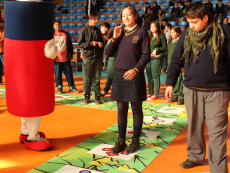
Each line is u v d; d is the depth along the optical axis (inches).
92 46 171.8
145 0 599.8
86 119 146.4
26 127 108.7
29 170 84.9
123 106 98.0
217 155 74.2
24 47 89.0
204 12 68.6
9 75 92.2
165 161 92.7
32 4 86.5
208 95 74.5
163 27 440.5
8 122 140.1
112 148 100.4
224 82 72.6
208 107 75.3
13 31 88.6
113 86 97.0
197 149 85.5
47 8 90.2
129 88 93.8
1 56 253.4
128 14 91.2
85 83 180.9
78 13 626.8
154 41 189.6
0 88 244.7
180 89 184.2
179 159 94.4
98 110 167.0
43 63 92.4
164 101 196.4
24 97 91.9
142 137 117.2
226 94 72.9
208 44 71.2
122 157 95.6
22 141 109.3
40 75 92.3
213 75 72.2
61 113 159.0
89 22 171.8
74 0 689.6
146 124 137.1
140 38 91.8
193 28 71.6
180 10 512.1
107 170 85.1
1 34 245.1
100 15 580.7
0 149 103.2
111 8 607.8
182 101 185.6
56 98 202.5
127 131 125.2
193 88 77.1
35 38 89.5
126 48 92.9
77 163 90.2
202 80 73.8
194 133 82.5
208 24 71.3
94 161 91.9
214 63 70.2
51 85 97.0
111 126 133.6
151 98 202.2
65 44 214.2
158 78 198.5
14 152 100.2
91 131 125.7
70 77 226.1
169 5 546.0
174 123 139.3
